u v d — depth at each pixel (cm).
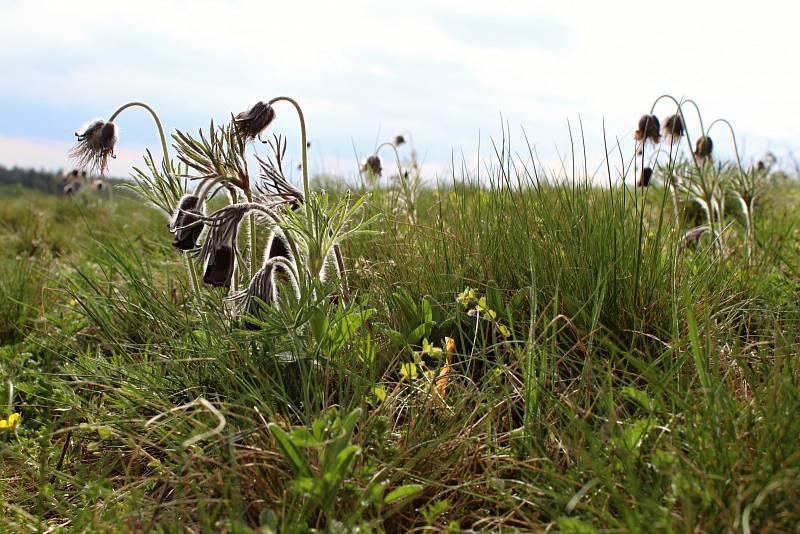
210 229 35
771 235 57
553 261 40
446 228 50
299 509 26
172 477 28
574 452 27
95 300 50
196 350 38
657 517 23
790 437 25
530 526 25
